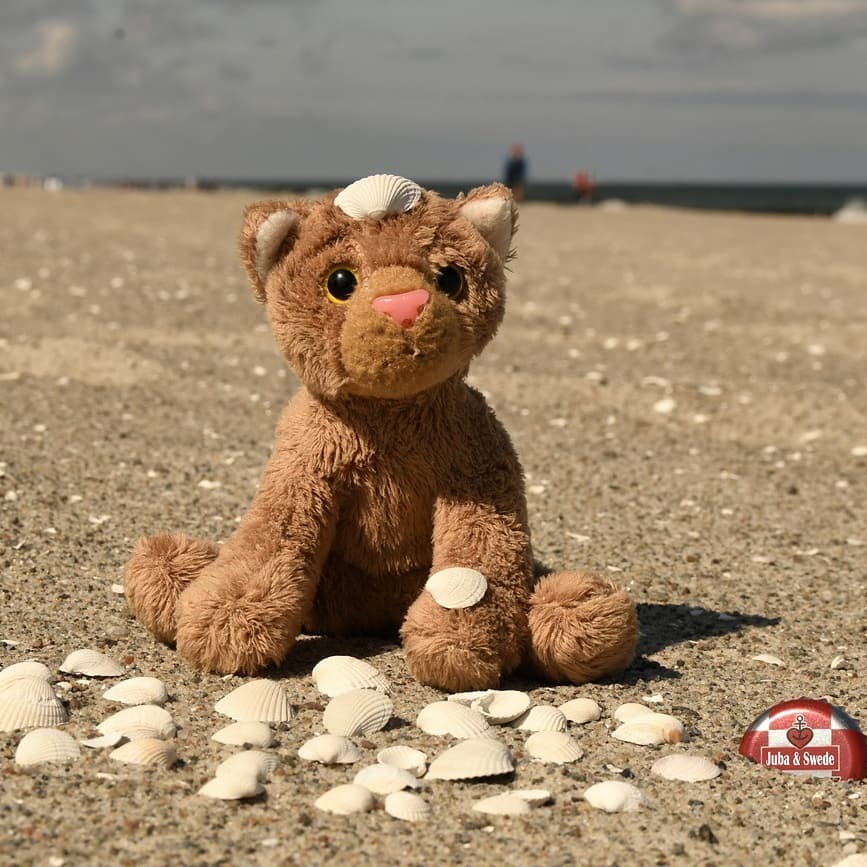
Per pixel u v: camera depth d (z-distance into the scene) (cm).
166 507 72
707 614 59
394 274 45
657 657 52
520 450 90
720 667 52
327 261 46
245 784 39
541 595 48
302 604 48
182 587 50
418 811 38
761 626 57
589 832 38
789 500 81
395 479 48
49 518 68
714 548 70
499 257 48
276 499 49
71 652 50
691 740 45
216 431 91
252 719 44
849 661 53
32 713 43
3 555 62
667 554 68
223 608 47
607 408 105
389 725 44
